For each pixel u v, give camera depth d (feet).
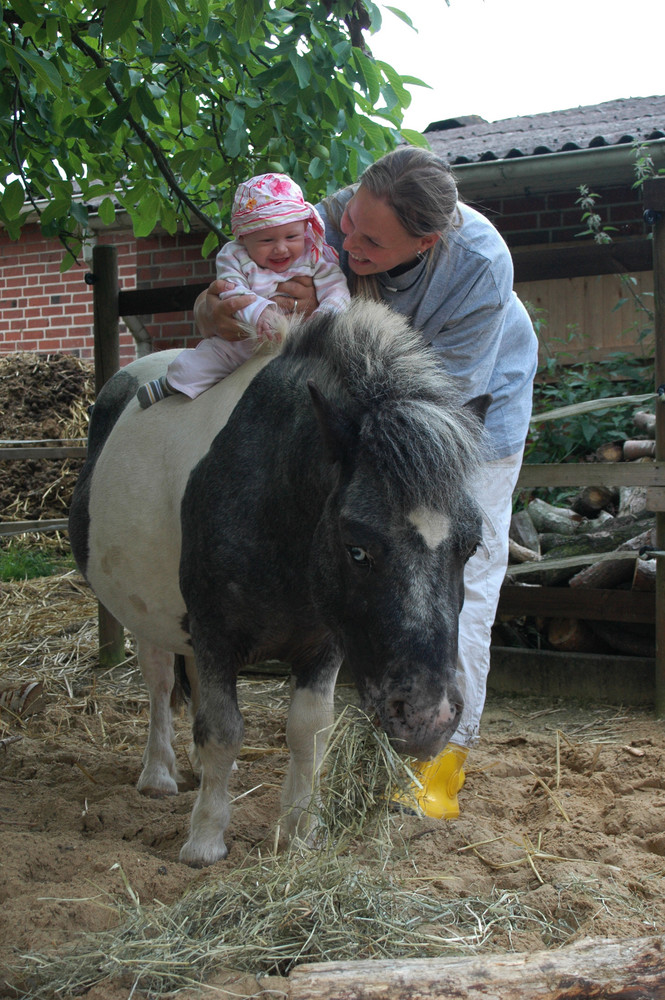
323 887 7.17
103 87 14.14
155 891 8.11
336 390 7.97
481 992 5.60
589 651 16.35
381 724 6.95
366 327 8.02
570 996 5.59
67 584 24.38
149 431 10.07
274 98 12.81
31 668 17.84
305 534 8.05
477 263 9.30
